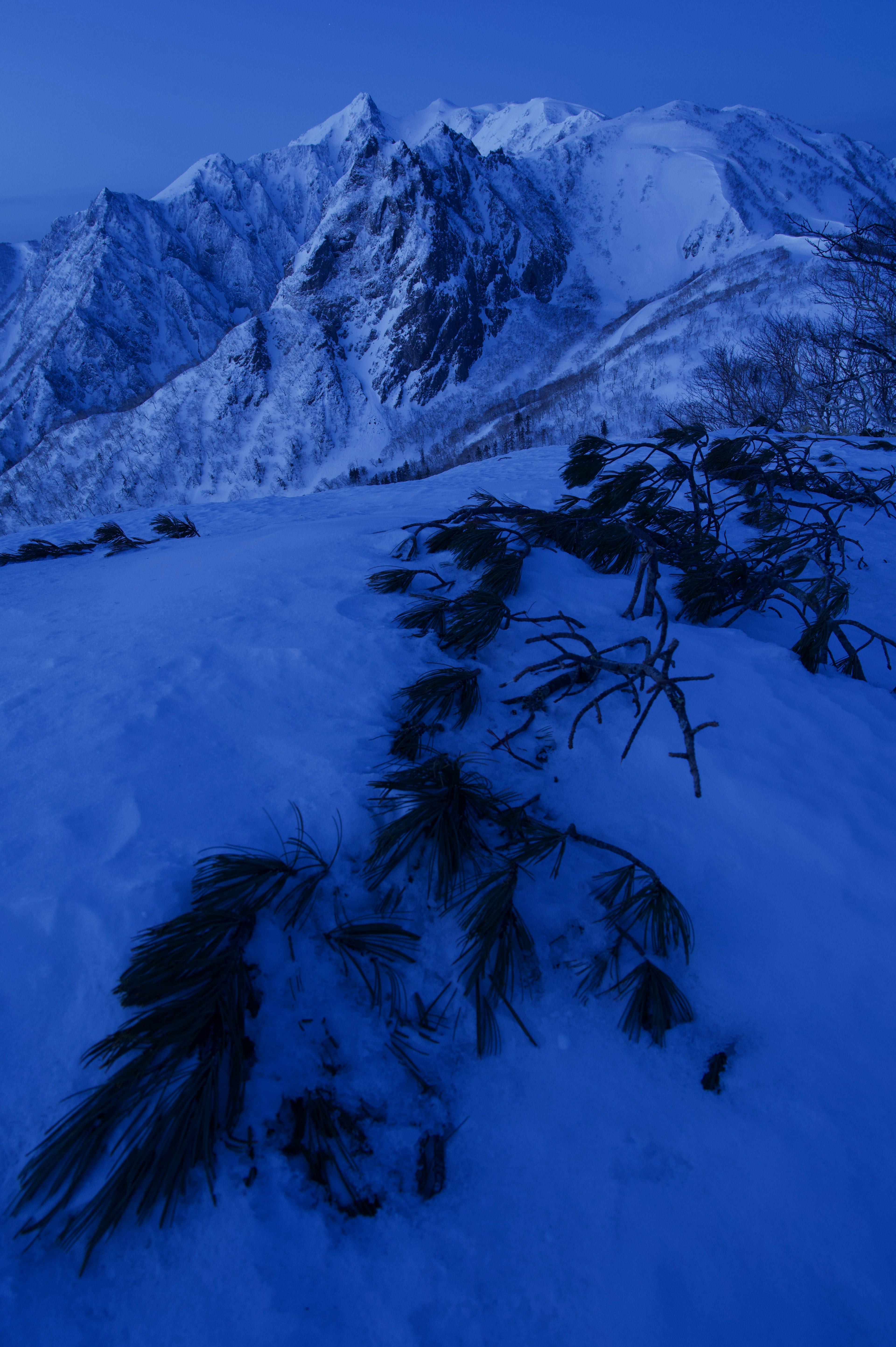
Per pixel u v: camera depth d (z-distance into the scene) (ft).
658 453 10.98
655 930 2.13
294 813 2.34
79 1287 1.51
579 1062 1.92
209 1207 1.61
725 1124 1.82
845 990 2.06
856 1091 1.87
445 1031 1.96
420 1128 1.79
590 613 3.66
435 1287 1.56
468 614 3.29
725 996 2.06
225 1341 1.46
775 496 6.48
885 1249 1.63
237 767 2.53
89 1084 1.73
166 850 2.18
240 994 1.85
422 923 2.14
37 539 9.69
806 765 2.69
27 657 3.38
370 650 3.20
